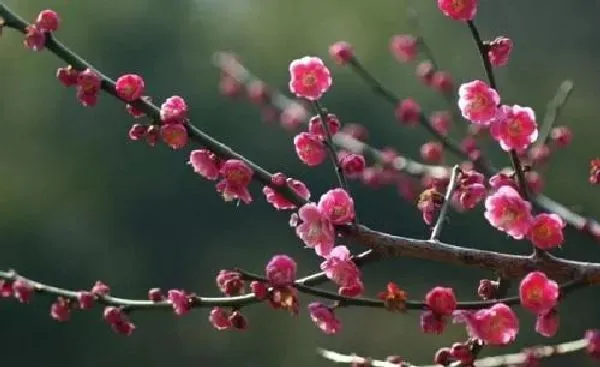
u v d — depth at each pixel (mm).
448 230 14477
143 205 18125
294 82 3844
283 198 3822
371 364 4695
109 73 19000
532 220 3551
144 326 17234
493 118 3576
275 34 19641
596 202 16812
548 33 18781
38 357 16422
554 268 3645
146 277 17859
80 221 17828
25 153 17969
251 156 17656
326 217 3549
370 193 15781
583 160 17250
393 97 6555
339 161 3930
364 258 3666
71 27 18984
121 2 19391
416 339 17203
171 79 18953
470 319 3436
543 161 6488
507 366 6039
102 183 18094
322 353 4887
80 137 18234
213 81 18719
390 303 3467
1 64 18453
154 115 3830
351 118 18000
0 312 16344
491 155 13250
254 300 3797
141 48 19172
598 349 4730
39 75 18500
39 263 17328
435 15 17844
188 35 19531
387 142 17703
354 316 17719
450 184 3916
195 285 17875
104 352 16750
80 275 17406
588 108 18047
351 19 19234
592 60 18781
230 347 17453
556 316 3518
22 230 17328
